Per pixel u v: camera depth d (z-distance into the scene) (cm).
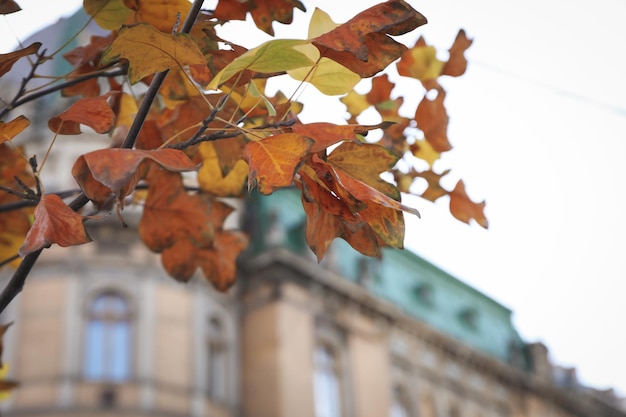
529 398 3406
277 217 2552
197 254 279
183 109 243
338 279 2659
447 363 3108
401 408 2819
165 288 2216
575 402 3566
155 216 262
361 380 2650
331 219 169
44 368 2044
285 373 2356
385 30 176
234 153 246
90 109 190
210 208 263
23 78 235
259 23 225
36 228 160
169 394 2112
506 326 3569
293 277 2527
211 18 224
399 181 258
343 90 184
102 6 215
